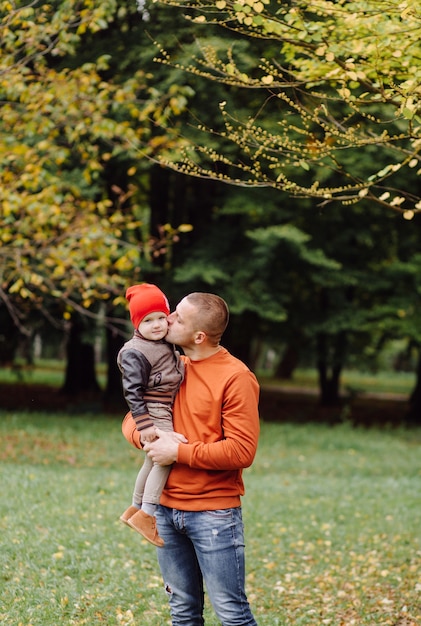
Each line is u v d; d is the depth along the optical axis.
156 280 15.34
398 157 11.57
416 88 4.50
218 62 5.25
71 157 12.31
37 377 28.20
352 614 5.40
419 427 18.61
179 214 15.81
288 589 5.96
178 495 3.38
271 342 19.28
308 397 26.19
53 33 7.50
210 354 3.45
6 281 9.98
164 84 10.33
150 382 3.35
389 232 16.66
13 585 5.16
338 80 4.97
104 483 9.05
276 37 4.88
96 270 10.69
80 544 6.21
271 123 10.30
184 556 3.54
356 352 18.64
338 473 12.34
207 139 11.12
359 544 7.46
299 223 15.78
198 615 3.62
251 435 3.32
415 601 5.65
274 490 9.95
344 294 17.08
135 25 10.66
